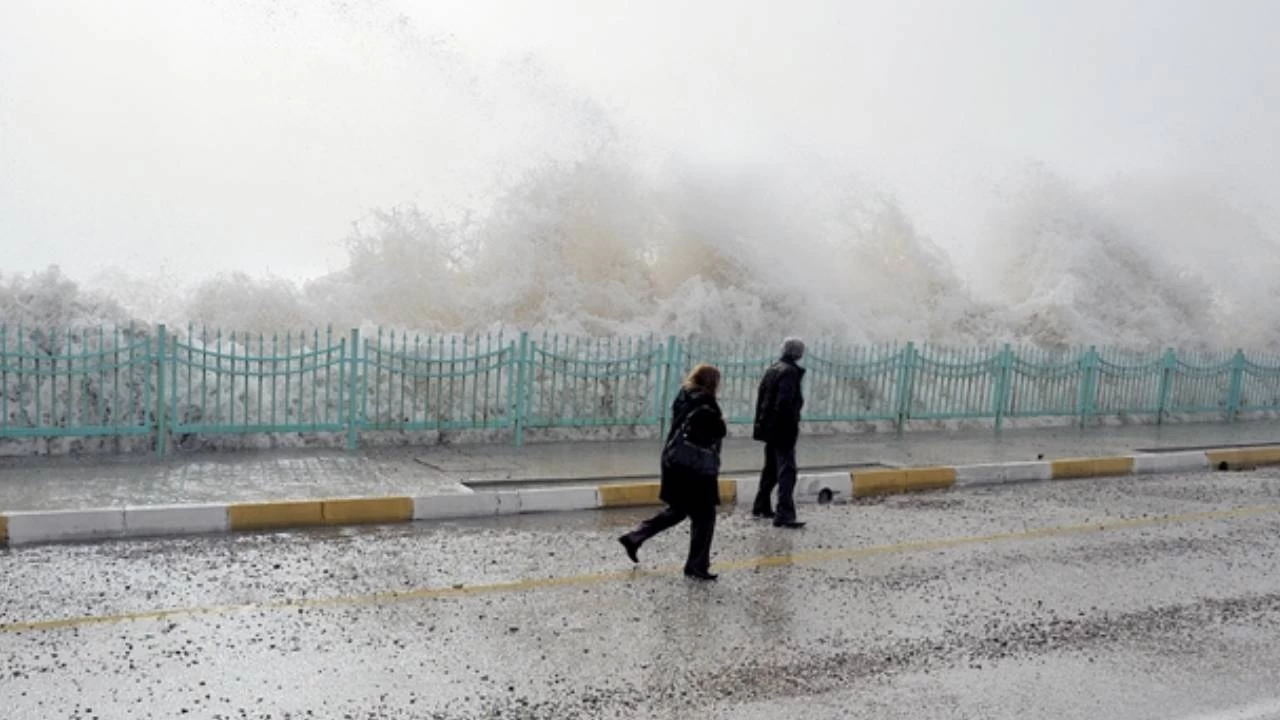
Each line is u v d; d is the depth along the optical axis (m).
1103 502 12.06
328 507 9.21
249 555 8.04
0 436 10.30
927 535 9.91
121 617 6.46
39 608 6.55
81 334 11.56
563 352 14.09
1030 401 17.66
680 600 7.42
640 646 6.41
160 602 6.79
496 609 7.00
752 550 9.00
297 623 6.51
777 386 9.96
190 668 5.69
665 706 5.50
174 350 10.95
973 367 16.84
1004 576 8.48
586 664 6.06
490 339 13.16
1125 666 6.47
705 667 6.11
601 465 11.77
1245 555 9.61
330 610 6.80
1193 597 8.11
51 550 7.91
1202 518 11.29
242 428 11.22
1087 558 9.22
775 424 9.95
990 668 6.32
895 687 5.93
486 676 5.80
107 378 11.33
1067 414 18.19
